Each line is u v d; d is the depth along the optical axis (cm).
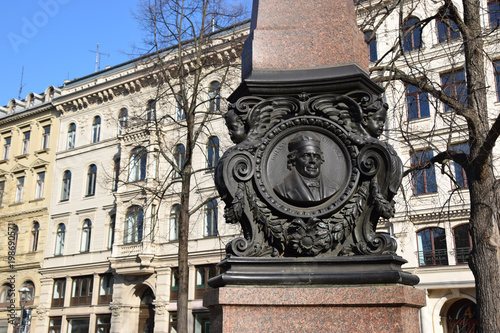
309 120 412
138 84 2825
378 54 1944
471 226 820
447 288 1888
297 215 388
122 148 2720
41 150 3291
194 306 2352
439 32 1795
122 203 2661
